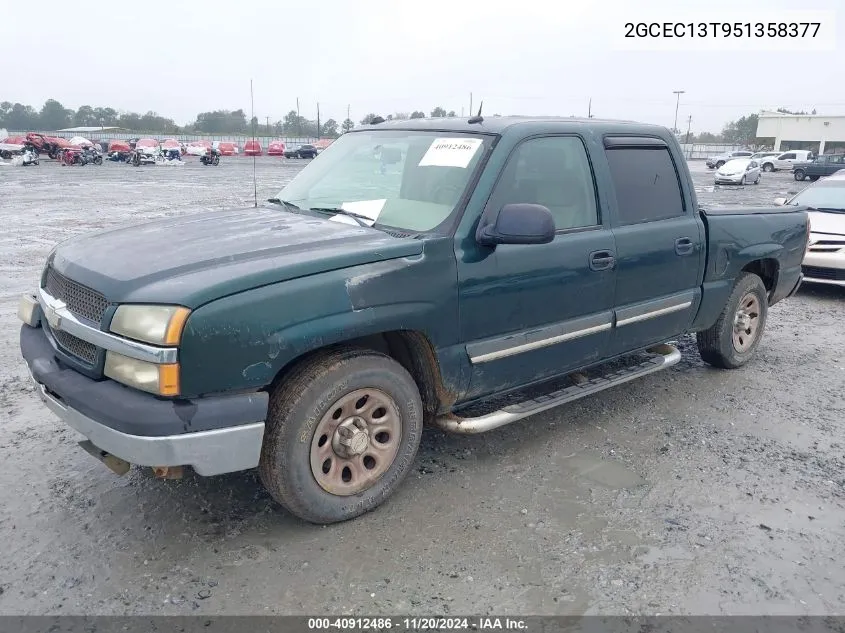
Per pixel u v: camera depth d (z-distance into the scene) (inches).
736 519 138.0
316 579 115.9
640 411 192.1
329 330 120.4
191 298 108.4
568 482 150.9
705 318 205.6
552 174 158.6
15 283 334.6
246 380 113.7
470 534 130.0
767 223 220.5
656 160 185.9
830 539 132.0
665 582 117.7
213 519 132.6
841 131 3570.4
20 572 115.6
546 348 158.2
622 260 169.6
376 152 167.8
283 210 165.6
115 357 113.1
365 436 130.2
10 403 187.0
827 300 349.4
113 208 688.4
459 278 138.3
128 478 147.5
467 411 181.5
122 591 111.7
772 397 205.9
